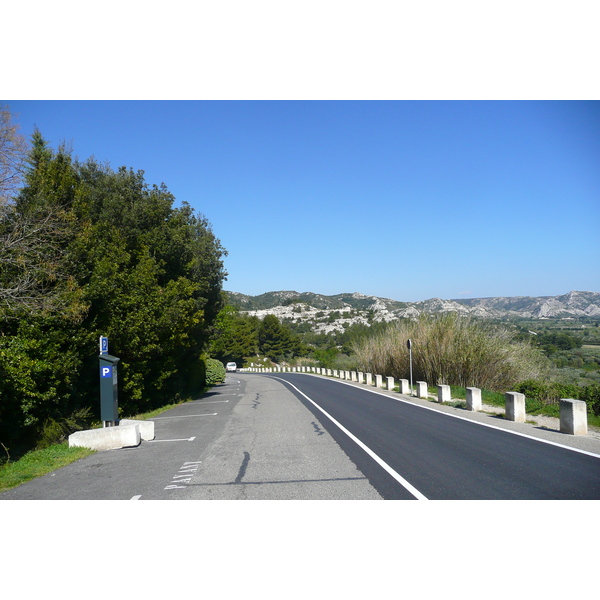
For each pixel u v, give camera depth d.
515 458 8.09
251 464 8.48
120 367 16.05
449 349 22.52
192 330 24.69
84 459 9.45
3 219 11.09
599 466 7.44
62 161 13.61
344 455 8.92
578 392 14.29
